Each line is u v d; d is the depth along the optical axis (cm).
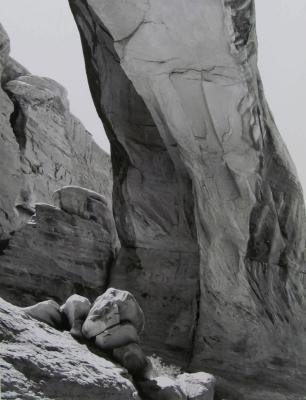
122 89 1148
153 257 1095
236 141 973
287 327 992
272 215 1018
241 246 991
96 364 548
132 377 613
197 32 899
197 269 1055
